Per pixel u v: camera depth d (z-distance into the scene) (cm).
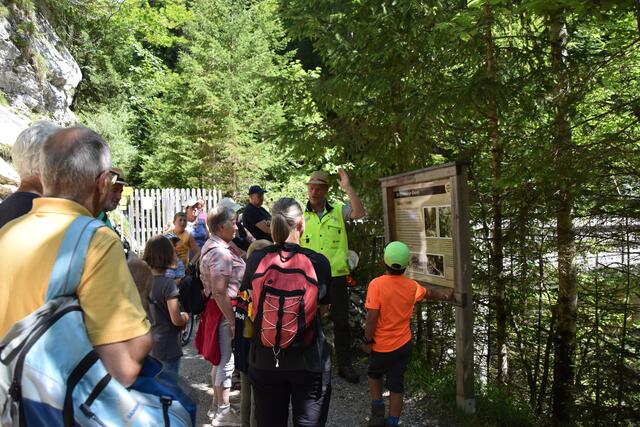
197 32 1777
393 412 394
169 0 1883
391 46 555
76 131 170
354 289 645
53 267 149
